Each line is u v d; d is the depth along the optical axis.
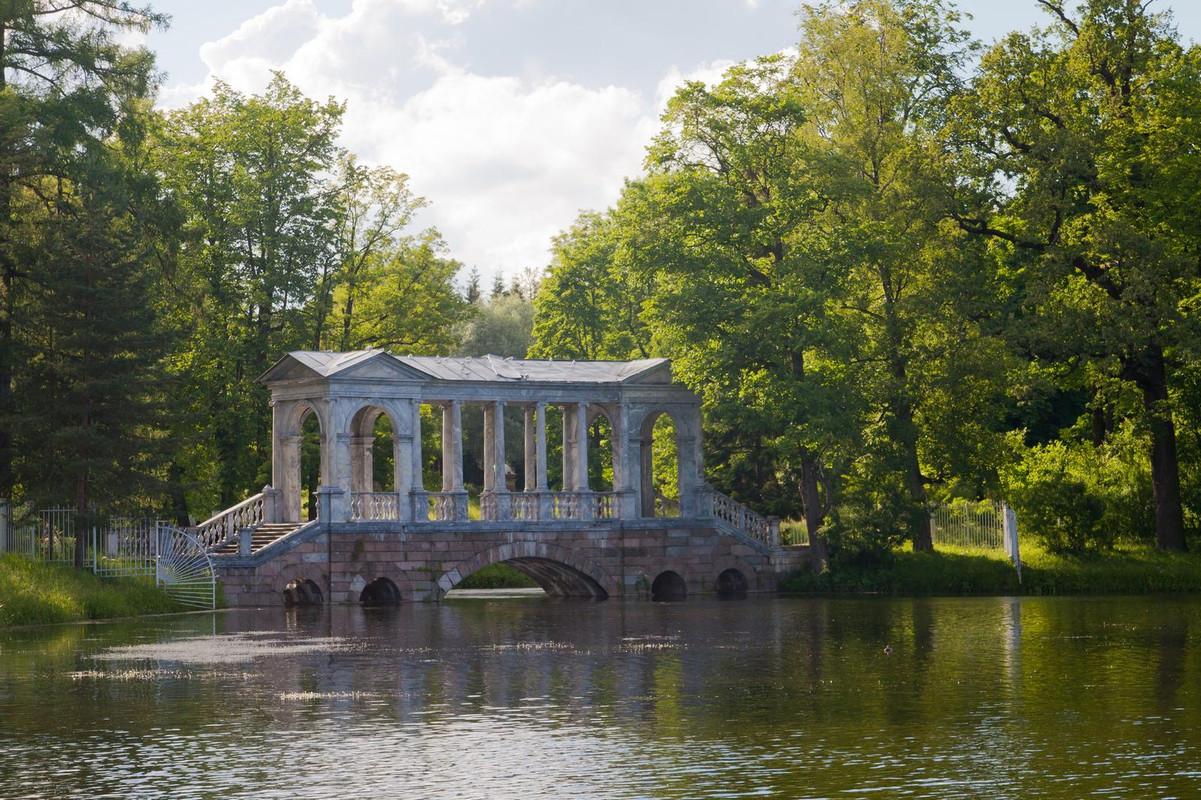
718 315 57.78
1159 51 57.22
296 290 66.56
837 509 59.50
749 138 59.78
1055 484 58.88
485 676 28.69
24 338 51.00
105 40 53.88
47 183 55.06
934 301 57.12
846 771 18.56
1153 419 57.56
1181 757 19.19
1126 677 26.98
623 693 25.84
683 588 61.03
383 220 72.88
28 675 29.38
